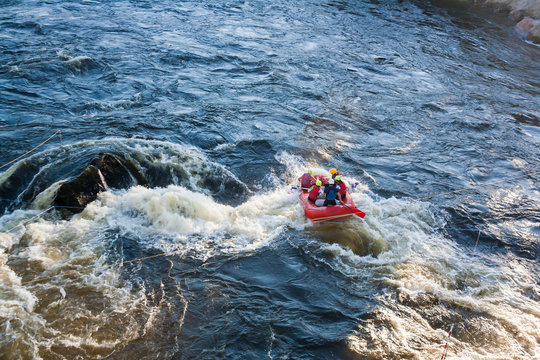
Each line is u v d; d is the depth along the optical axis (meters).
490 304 8.23
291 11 28.52
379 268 8.93
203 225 9.64
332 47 23.06
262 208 10.48
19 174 9.95
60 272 7.89
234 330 7.29
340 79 19.27
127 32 21.67
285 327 7.43
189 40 21.66
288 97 16.89
